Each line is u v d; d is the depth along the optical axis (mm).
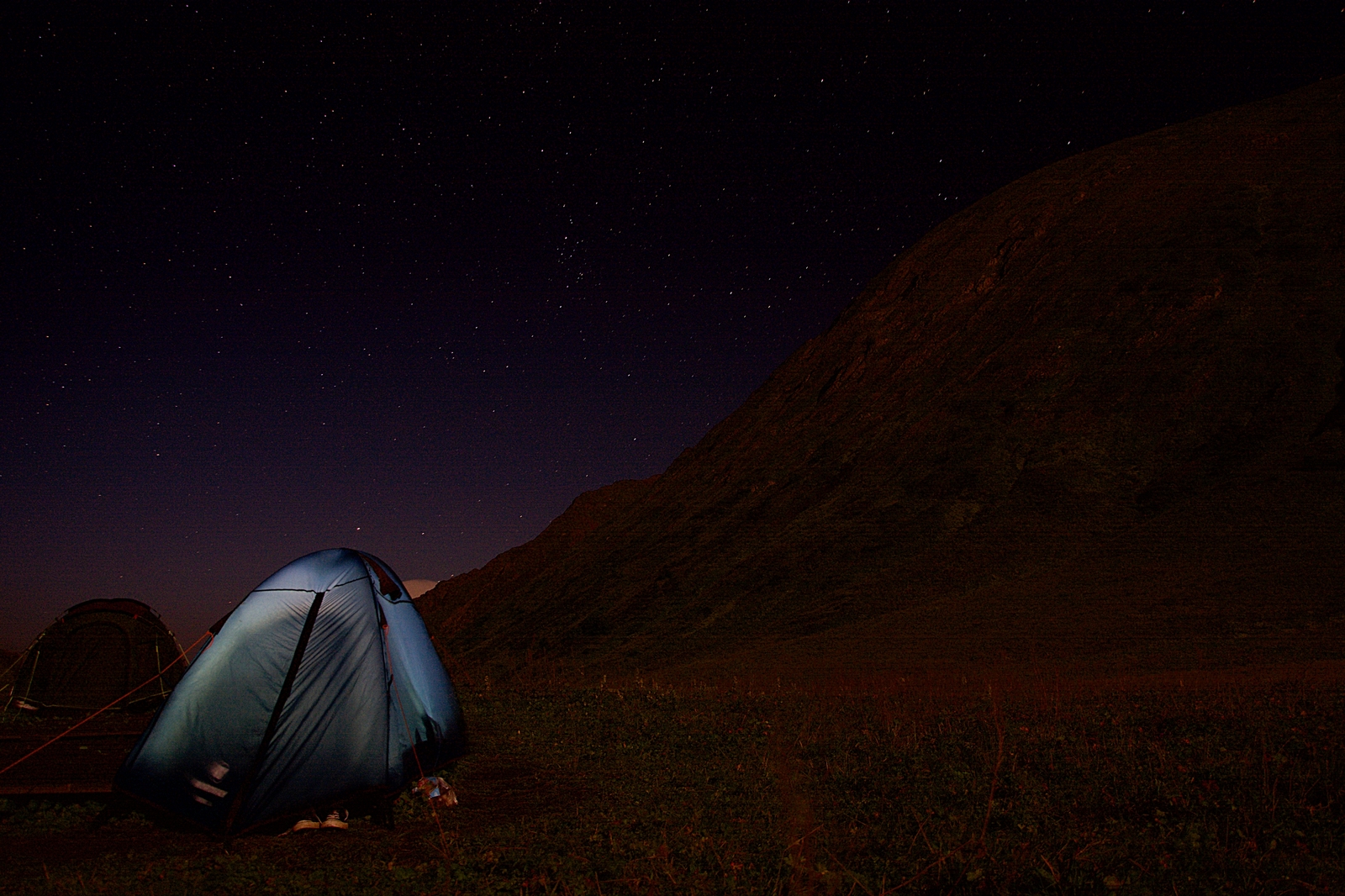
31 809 8164
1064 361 55719
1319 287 51719
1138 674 24859
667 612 53938
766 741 11336
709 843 6492
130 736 12625
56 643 16391
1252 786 7781
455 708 10625
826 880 5465
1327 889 5469
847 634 38031
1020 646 31734
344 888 5914
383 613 9547
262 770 7949
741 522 62469
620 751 11039
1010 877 5668
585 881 5672
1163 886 5574
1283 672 21562
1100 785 8203
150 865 6512
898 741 10914
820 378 78625
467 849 6828
